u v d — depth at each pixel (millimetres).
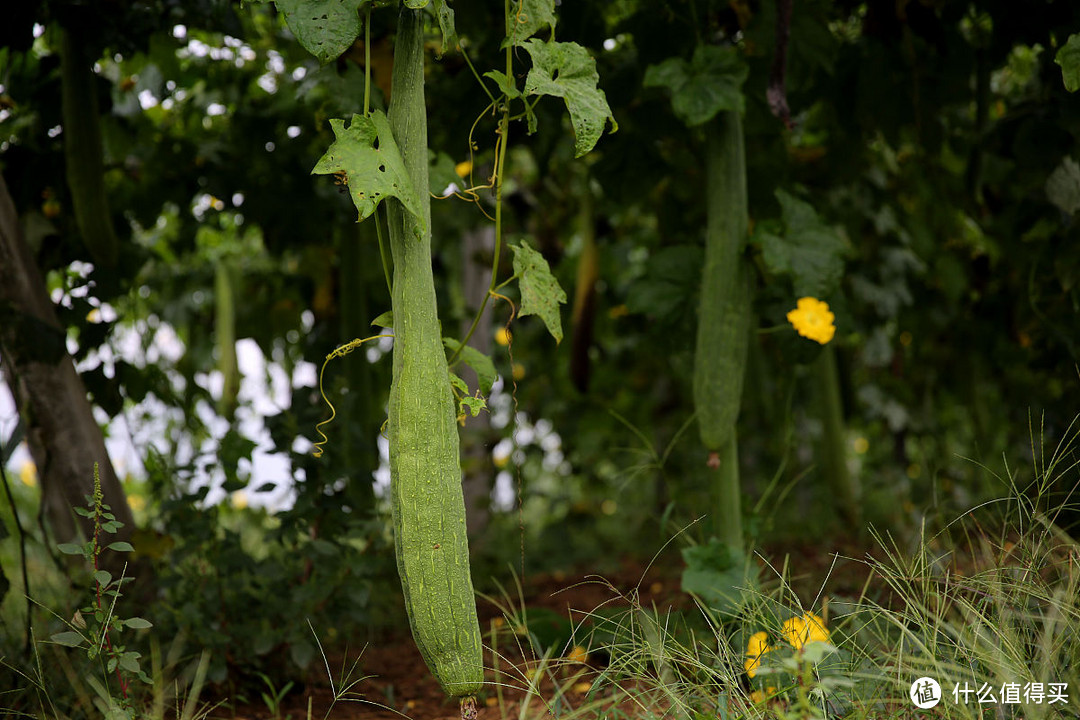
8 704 2305
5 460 2559
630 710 2281
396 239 1797
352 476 2854
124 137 3793
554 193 4750
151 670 2545
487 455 5703
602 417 6141
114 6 2904
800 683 1942
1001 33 2947
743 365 2744
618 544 6156
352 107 2592
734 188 2736
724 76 2609
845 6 3307
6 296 2801
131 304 4543
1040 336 3863
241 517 5078
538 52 1896
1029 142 3043
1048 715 1848
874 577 3420
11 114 3443
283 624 2693
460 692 1769
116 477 2971
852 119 3523
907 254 4684
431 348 1772
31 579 3271
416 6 1733
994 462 4844
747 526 2971
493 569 4965
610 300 5395
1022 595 2188
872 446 6879
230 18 2969
